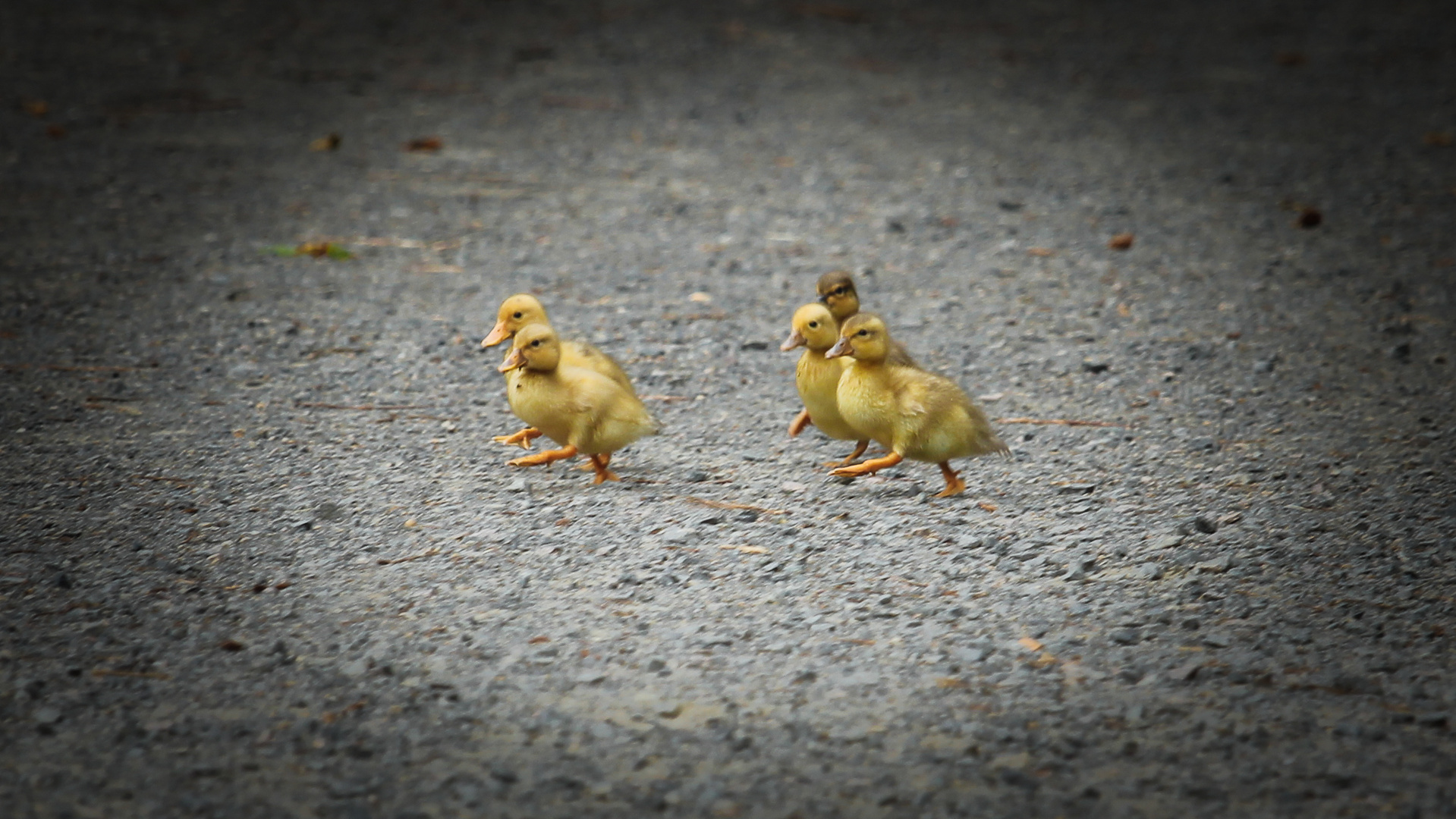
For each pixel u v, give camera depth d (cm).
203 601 881
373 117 2548
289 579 916
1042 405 1308
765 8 3622
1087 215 2039
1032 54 3244
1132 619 865
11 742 722
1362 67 3159
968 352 1467
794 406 1313
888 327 1549
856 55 3178
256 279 1666
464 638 839
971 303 1641
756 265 1791
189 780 692
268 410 1251
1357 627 848
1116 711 761
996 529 1005
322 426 1216
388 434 1204
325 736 733
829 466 1151
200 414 1236
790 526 1009
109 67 2823
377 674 796
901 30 3459
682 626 856
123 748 719
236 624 853
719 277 1738
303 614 866
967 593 902
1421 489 1075
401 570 931
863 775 704
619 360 1429
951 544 978
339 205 2017
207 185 2089
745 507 1048
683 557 953
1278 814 668
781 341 1504
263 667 800
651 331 1527
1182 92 2903
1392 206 2080
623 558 952
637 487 1093
